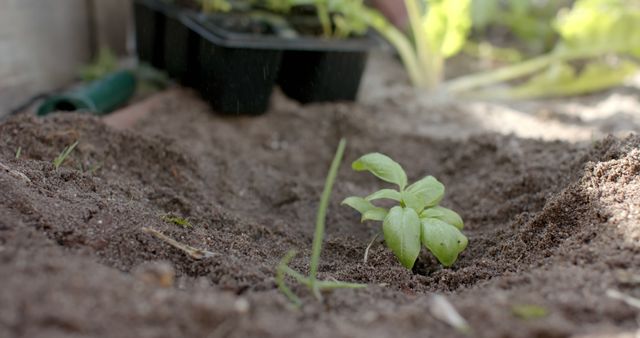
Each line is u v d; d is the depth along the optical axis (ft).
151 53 2.33
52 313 0.93
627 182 1.39
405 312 1.07
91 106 1.97
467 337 1.00
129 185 1.55
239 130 2.05
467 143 1.92
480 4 2.51
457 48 2.50
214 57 2.01
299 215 1.68
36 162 1.47
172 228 1.40
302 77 2.16
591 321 1.03
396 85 2.53
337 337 0.98
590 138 1.86
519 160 1.74
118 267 1.25
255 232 1.53
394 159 1.95
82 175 1.48
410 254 1.34
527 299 1.09
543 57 2.62
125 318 0.97
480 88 2.56
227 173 1.81
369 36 2.26
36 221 1.27
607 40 2.48
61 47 2.36
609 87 2.51
